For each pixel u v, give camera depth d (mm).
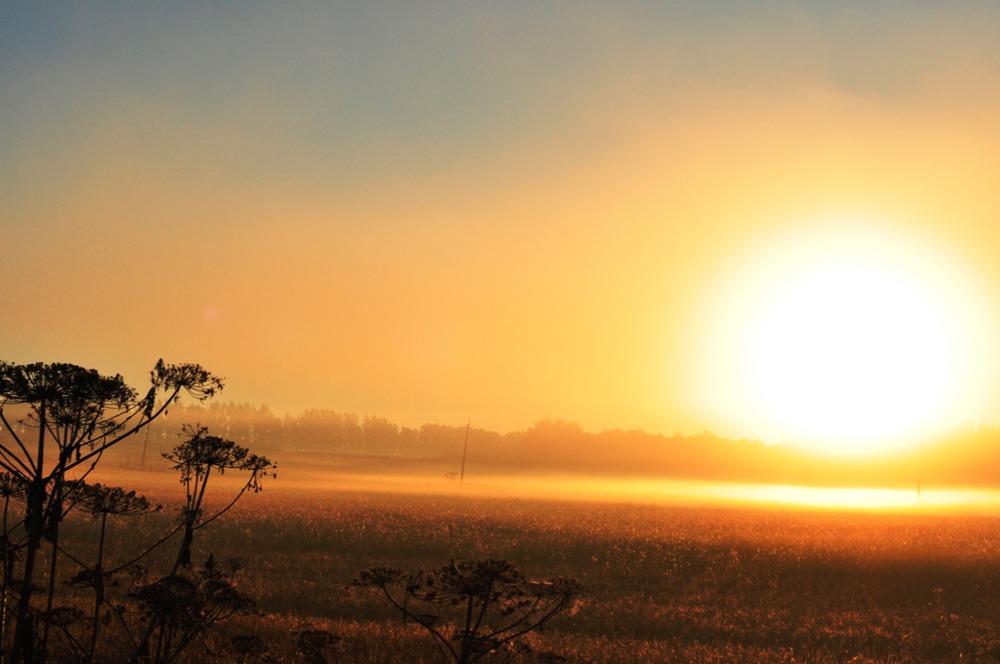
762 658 17547
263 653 12961
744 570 31672
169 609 8898
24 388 7426
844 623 22766
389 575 8141
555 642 17609
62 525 37844
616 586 28172
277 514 48156
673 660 16859
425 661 14656
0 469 8555
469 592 7719
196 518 8859
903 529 48594
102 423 7887
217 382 8164
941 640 20688
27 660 8320
